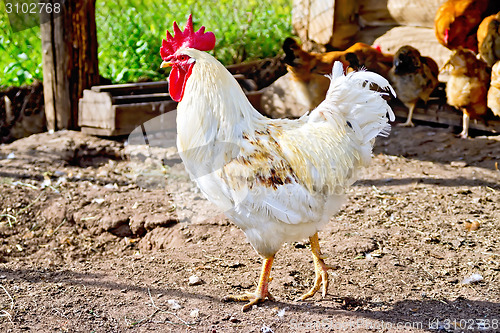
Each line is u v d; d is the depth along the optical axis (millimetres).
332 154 3697
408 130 7836
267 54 9992
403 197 5840
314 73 7805
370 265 4441
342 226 5164
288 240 3766
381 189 6066
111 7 10219
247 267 4484
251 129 3734
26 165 6699
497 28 7035
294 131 3779
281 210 3572
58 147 7188
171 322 3668
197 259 4625
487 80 7008
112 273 4379
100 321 3666
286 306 3877
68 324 3617
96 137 7586
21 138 8094
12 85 8438
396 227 5156
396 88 7656
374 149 7332
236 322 3674
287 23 10500
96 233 5395
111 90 7699
